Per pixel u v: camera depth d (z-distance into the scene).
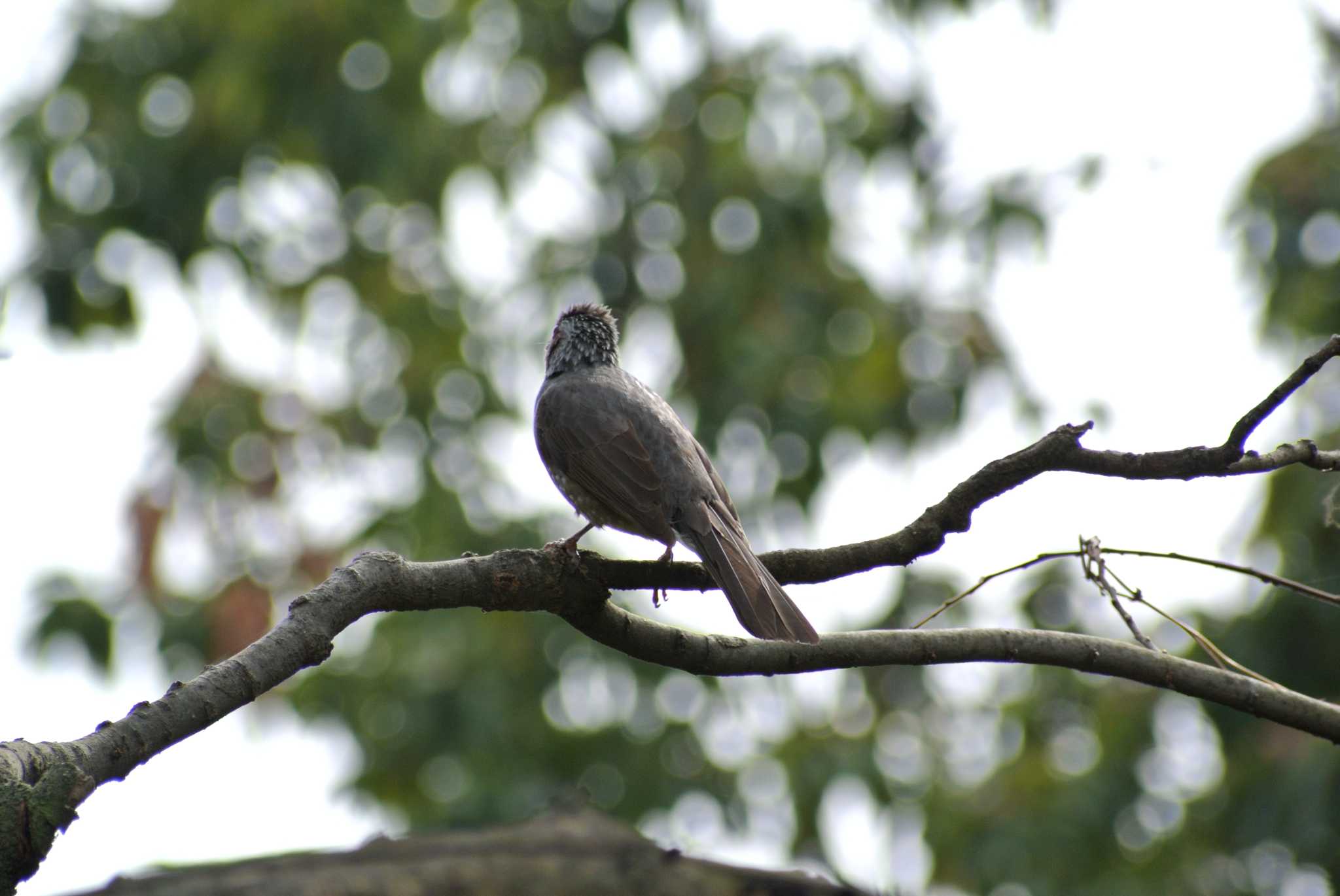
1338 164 12.43
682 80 17.12
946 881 13.61
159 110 15.50
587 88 17.34
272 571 14.61
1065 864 13.03
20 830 4.41
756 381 15.38
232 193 15.77
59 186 15.06
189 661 14.07
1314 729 6.21
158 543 14.41
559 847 4.82
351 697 13.99
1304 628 11.28
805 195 15.88
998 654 6.25
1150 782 13.22
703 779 14.73
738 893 4.90
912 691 15.16
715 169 16.45
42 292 14.87
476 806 13.10
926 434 15.66
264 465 14.98
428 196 16.70
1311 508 11.32
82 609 13.70
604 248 16.78
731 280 15.82
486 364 16.45
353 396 16.38
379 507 15.12
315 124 15.23
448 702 13.60
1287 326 12.44
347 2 15.19
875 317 15.85
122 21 15.55
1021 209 14.51
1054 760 13.92
